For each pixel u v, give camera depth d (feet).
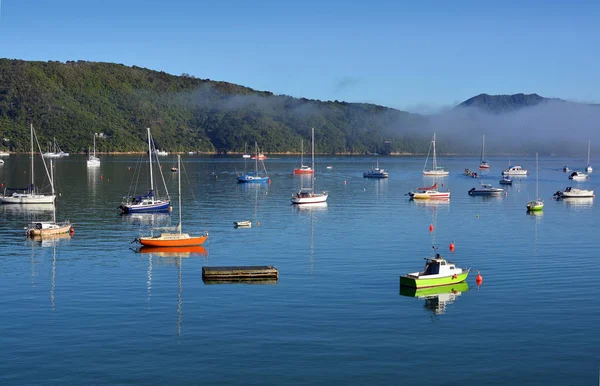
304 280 198.70
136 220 327.06
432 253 243.40
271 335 148.36
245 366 131.13
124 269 212.64
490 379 126.72
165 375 126.82
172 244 249.96
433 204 419.95
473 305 173.06
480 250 251.19
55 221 307.17
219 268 202.59
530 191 534.37
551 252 247.50
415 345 143.23
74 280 197.47
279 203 414.41
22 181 564.30
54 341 143.43
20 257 230.27
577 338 148.15
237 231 293.43
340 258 232.73
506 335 150.10
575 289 189.67
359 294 183.11
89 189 495.41
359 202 426.51
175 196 452.76
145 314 162.91
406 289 189.06
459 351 140.15
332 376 127.03
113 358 134.51
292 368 130.41
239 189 517.55
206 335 147.95
